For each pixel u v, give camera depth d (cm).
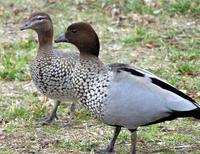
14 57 1748
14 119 1352
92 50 1143
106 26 2022
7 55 1770
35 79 1322
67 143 1221
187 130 1288
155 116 1088
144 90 1082
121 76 1093
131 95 1082
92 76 1109
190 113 1076
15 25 2055
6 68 1658
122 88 1085
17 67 1672
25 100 1464
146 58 1762
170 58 1750
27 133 1278
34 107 1410
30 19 1355
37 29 1342
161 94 1080
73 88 1149
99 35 1947
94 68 1112
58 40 1172
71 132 1287
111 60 1755
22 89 1540
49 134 1275
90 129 1301
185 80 1586
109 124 1127
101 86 1097
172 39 1894
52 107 1426
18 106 1422
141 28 1977
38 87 1327
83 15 2111
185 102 1071
